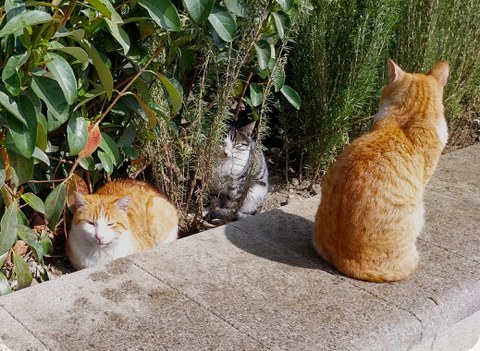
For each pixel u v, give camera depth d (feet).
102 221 4.01
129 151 4.38
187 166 4.71
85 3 3.45
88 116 4.11
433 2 5.68
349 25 5.39
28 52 3.18
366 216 3.58
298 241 4.13
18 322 3.18
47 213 3.85
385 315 3.41
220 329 3.22
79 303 3.35
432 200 4.90
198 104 4.51
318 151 5.52
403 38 5.89
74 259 4.18
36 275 4.17
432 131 3.82
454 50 6.09
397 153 3.66
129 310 3.32
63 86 3.25
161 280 3.60
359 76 5.21
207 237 4.10
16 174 3.55
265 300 3.47
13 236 3.59
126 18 3.86
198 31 4.20
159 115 4.22
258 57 4.52
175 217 4.58
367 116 5.69
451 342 3.77
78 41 3.45
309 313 3.38
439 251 4.12
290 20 4.70
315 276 3.73
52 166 4.32
